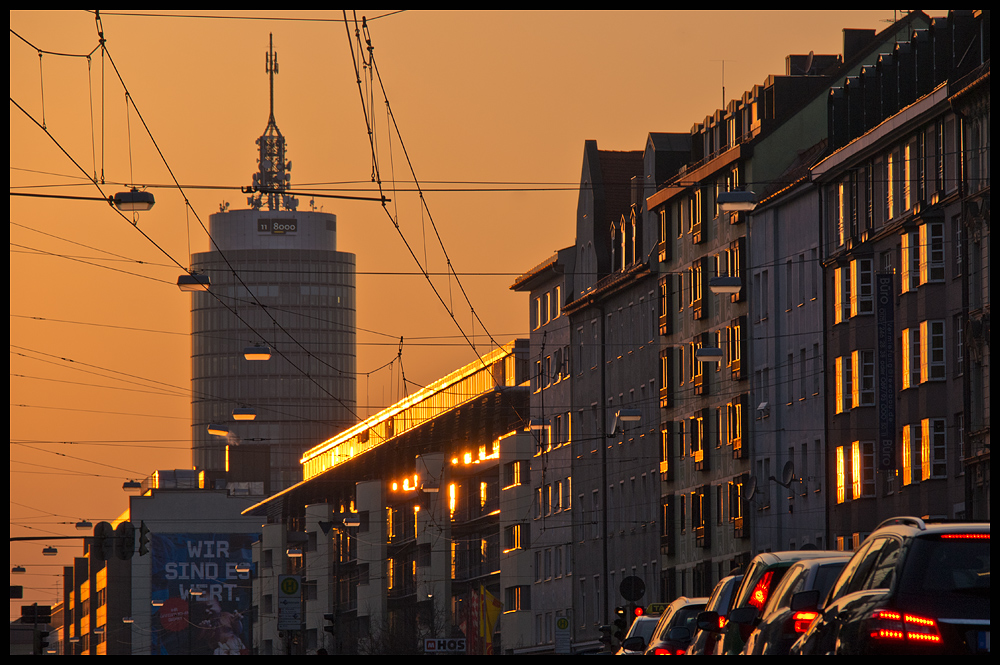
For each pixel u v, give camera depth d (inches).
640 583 6914.4
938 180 7657.5
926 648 1758.1
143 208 4699.8
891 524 1967.3
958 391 7490.2
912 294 7829.7
